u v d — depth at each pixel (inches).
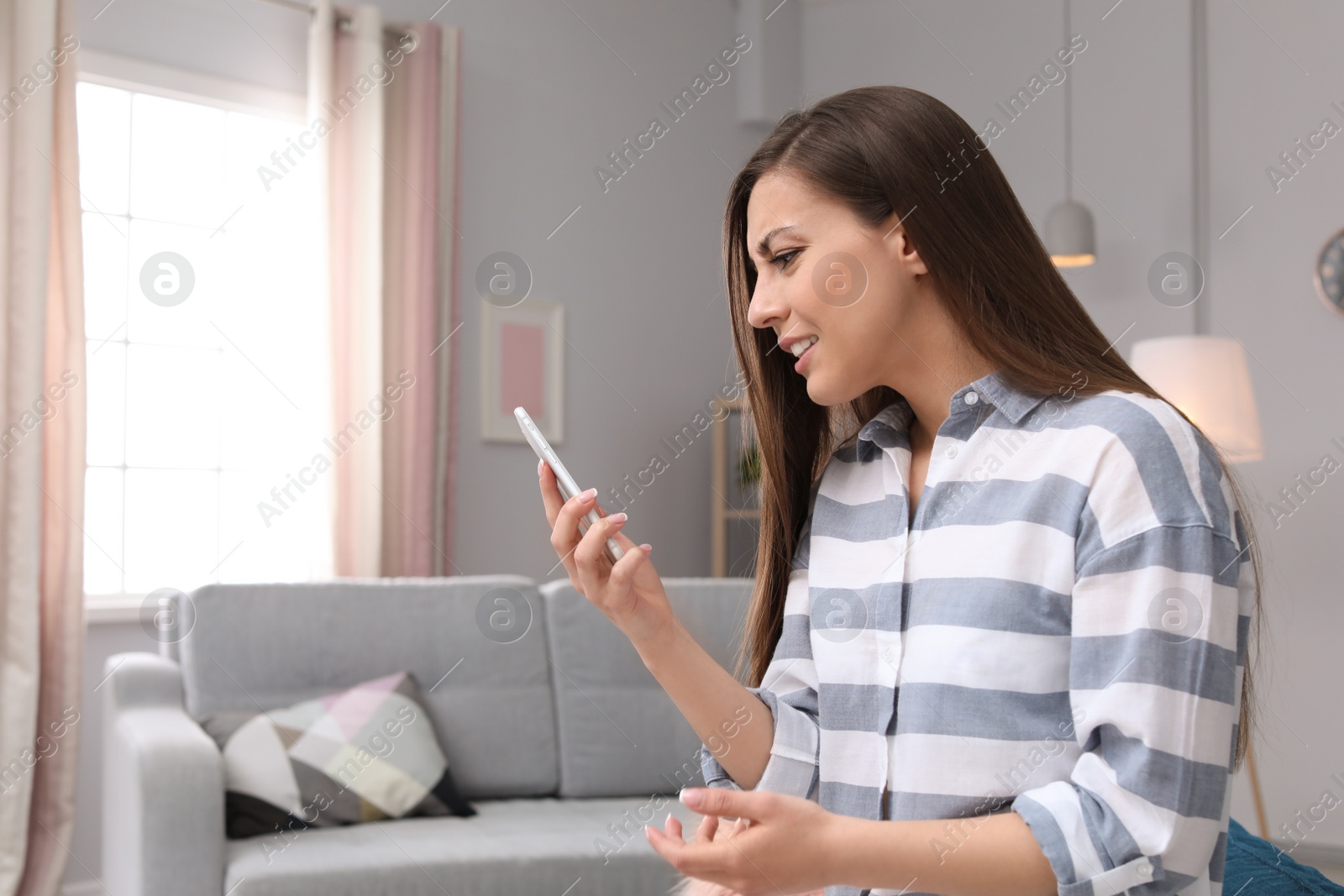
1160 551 28.9
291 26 139.9
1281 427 147.1
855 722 35.5
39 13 114.1
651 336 176.2
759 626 41.9
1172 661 28.2
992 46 174.7
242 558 135.1
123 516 128.9
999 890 28.7
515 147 161.0
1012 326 34.4
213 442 134.6
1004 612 31.7
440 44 148.8
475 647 115.6
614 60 173.3
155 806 84.6
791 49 191.8
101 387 128.0
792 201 35.7
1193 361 131.1
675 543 177.3
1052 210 152.3
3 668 109.7
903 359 36.1
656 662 36.9
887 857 28.9
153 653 124.3
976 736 31.5
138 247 131.0
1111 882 27.7
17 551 110.8
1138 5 161.3
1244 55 152.8
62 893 115.3
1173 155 157.4
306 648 108.8
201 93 132.6
